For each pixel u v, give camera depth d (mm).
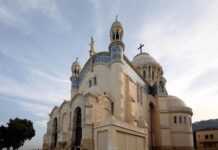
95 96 39094
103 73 46906
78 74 56906
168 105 61156
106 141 32219
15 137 63156
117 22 48062
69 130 41531
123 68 45094
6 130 62656
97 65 48875
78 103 40875
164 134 57156
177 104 61000
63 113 48625
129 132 35688
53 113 52625
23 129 63812
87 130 35469
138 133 38844
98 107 38938
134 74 53156
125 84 45062
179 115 59594
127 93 44562
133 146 36531
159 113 59844
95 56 51219
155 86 63219
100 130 34031
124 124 34656
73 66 57438
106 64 47219
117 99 41688
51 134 50406
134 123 42406
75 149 38500
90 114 36688
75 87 54969
